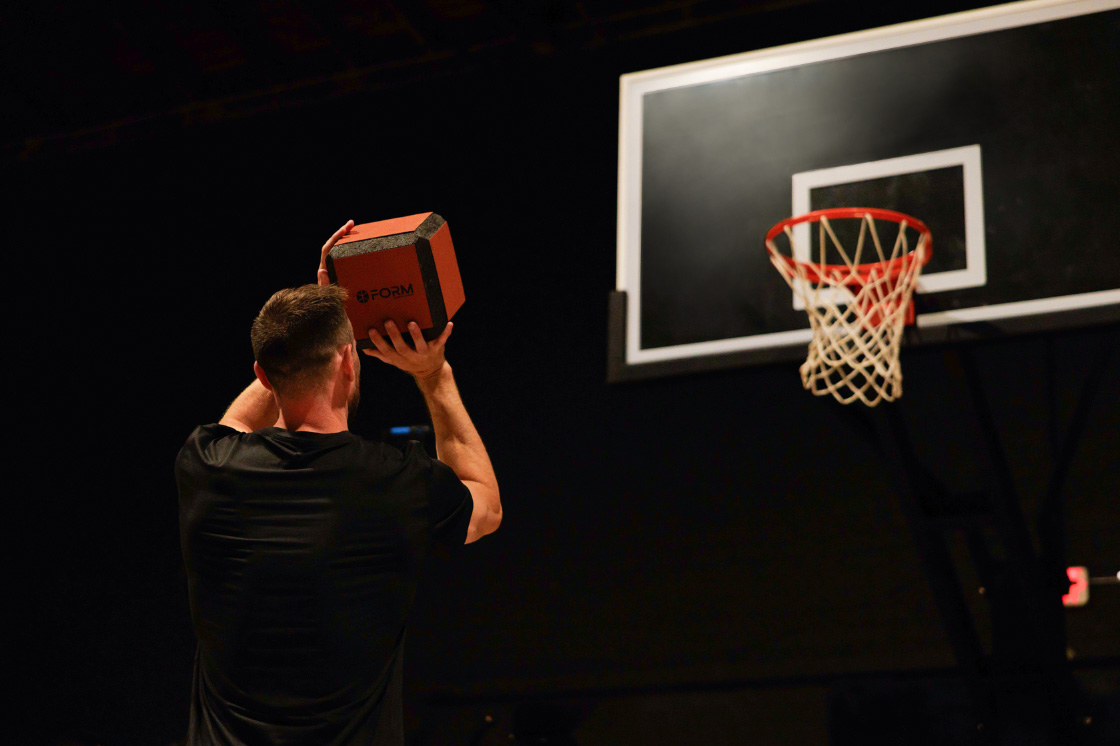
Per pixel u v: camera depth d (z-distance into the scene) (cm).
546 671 479
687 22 602
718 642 465
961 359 314
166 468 594
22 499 608
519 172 599
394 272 164
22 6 637
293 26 650
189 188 668
